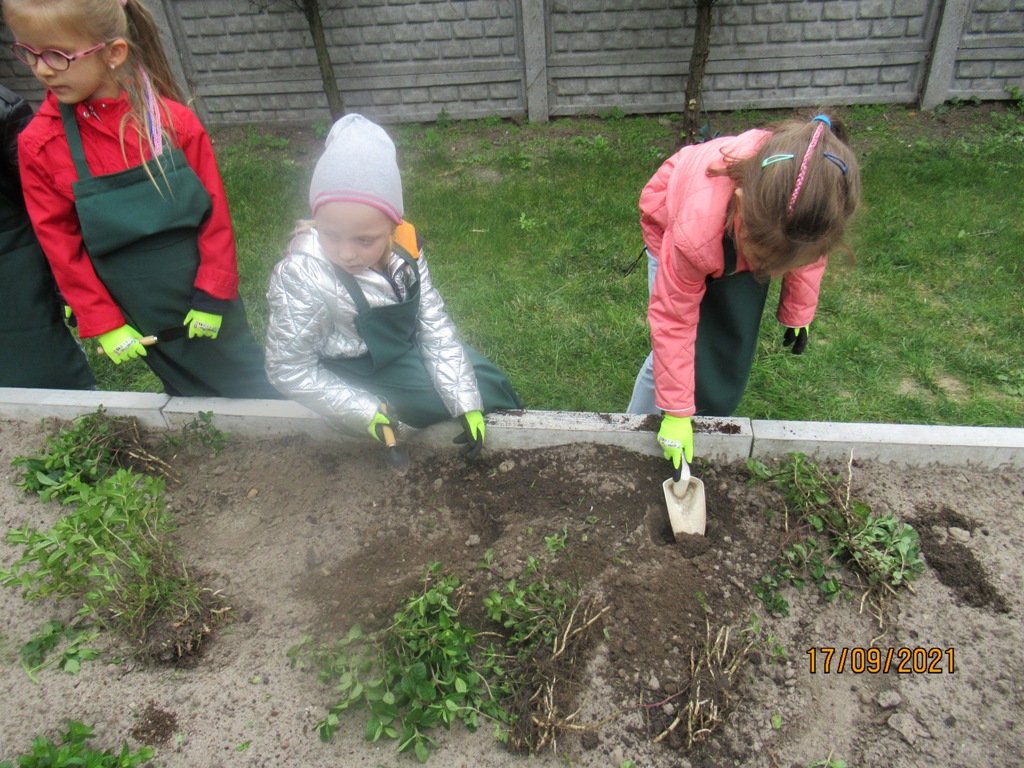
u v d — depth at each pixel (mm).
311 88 7465
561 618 2102
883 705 1960
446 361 2469
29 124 2350
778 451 2570
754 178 1714
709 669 2002
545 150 6773
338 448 2791
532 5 6793
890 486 2508
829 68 6977
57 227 2445
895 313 4125
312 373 2260
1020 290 4270
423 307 2420
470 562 2334
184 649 2131
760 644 2098
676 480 2381
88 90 2234
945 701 1967
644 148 6672
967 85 6891
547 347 3967
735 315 2391
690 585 2230
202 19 7207
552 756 1888
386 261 2188
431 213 5574
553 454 2656
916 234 4883
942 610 2176
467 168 6527
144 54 2396
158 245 2531
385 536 2457
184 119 2508
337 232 1870
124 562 2164
